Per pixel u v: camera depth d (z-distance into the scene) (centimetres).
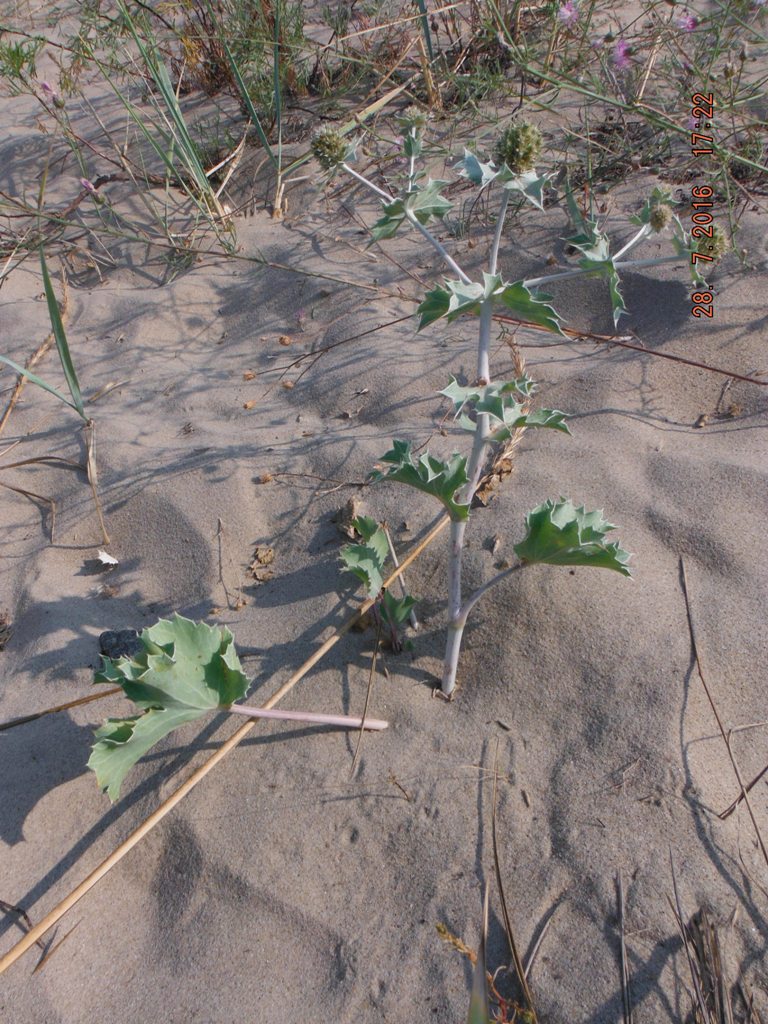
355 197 401
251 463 274
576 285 319
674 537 222
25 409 321
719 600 205
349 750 193
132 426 302
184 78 528
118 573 251
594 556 166
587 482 242
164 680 164
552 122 403
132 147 483
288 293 353
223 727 202
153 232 410
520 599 213
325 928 166
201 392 315
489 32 427
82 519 270
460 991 153
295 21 488
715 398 264
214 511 259
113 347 346
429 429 274
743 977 147
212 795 188
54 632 232
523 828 174
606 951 154
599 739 185
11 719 212
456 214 370
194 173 398
